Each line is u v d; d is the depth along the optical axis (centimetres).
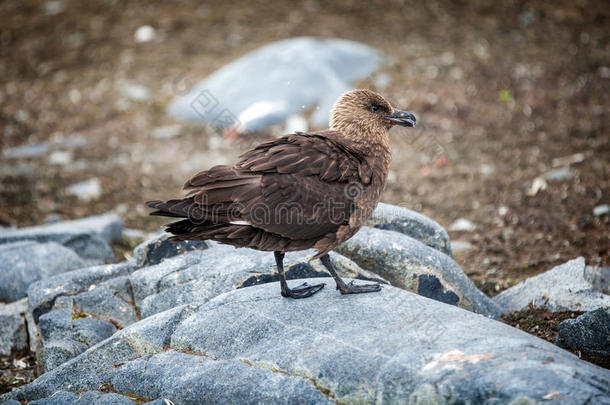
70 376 772
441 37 2262
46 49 2412
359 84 1938
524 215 1366
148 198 1569
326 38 2262
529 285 1027
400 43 2223
